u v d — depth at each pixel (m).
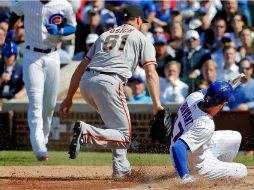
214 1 52.47
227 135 21.98
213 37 46.88
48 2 29.78
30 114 29.70
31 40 29.94
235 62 44.41
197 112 19.73
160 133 21.56
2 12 50.00
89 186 20.78
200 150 19.98
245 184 20.06
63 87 40.59
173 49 46.28
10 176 24.48
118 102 21.84
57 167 28.20
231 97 20.14
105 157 33.78
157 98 21.80
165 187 19.58
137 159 31.06
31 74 29.83
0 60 44.06
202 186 19.44
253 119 37.44
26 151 38.38
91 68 22.16
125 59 22.08
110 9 48.06
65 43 46.31
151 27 49.34
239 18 47.75
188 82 43.22
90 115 38.62
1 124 39.38
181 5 52.16
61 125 38.94
